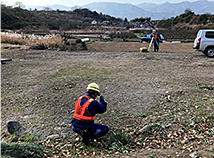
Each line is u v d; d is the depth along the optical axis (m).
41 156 3.91
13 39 21.19
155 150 3.98
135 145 4.33
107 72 9.29
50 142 4.52
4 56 13.32
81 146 4.34
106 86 7.50
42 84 7.91
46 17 93.75
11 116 5.67
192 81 7.64
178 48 25.11
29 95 6.96
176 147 4.09
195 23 60.81
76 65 10.85
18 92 7.27
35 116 5.60
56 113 5.72
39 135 4.80
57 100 6.47
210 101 5.83
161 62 11.02
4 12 79.94
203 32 12.46
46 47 17.81
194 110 5.41
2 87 7.78
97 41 36.25
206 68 9.55
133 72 9.17
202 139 4.23
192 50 22.78
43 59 12.64
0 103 6.45
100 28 75.62
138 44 30.38
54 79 8.46
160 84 7.43
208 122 4.84
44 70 9.98
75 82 7.98
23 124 5.23
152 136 4.57
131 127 4.95
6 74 9.38
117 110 5.74
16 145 3.94
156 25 77.88
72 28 78.06
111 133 4.76
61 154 4.10
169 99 6.11
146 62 11.07
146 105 5.91
